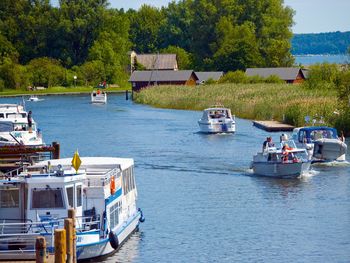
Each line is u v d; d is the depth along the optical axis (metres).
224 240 46.72
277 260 42.78
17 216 40.31
